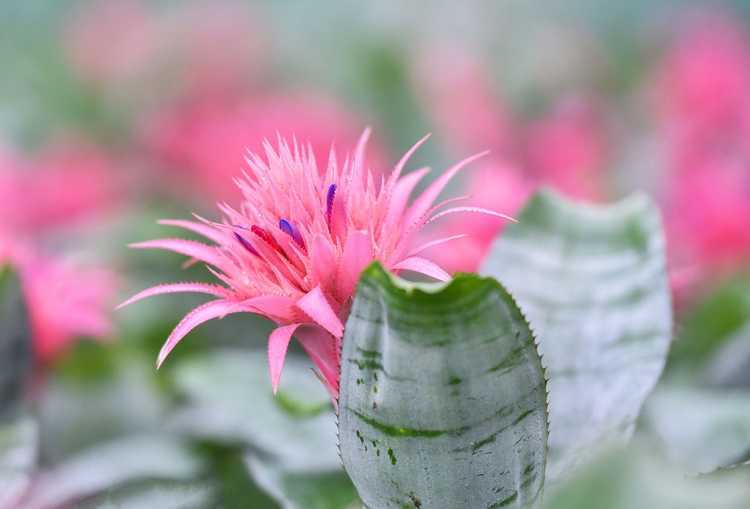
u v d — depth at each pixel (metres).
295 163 0.67
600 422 0.69
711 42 1.47
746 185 1.20
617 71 1.80
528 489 0.63
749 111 1.38
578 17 2.01
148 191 1.48
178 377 0.87
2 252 0.90
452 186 1.39
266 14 1.88
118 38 1.68
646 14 2.08
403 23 1.68
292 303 0.65
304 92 1.63
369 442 0.61
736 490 0.58
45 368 0.89
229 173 1.23
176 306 1.11
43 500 0.80
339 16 1.79
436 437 0.60
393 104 1.57
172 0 1.92
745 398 0.85
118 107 1.66
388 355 0.60
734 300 0.98
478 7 1.71
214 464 0.83
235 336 1.07
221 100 1.58
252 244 0.65
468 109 1.49
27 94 1.74
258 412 0.82
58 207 1.38
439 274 0.63
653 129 1.57
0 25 2.00
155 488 0.81
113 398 0.89
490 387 0.60
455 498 0.61
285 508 0.74
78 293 0.91
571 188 1.15
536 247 0.77
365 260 0.63
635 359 0.71
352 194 0.66
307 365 0.91
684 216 1.11
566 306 0.74
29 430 0.82
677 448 0.78
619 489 0.59
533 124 1.54
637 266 0.74
